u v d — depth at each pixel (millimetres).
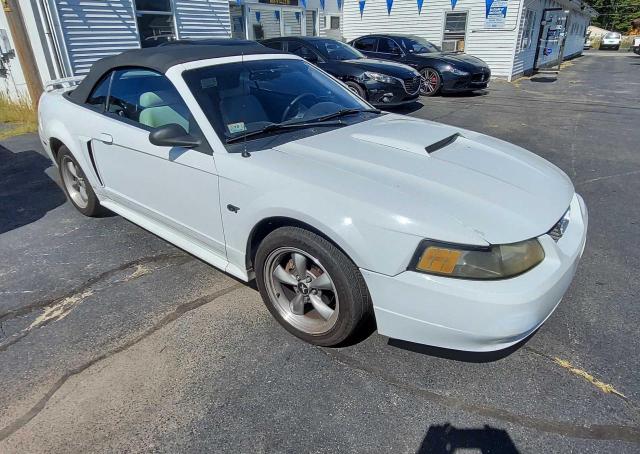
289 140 2572
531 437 1865
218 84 2789
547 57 19297
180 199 2768
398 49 11523
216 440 1862
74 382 2166
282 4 13852
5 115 8086
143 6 9125
